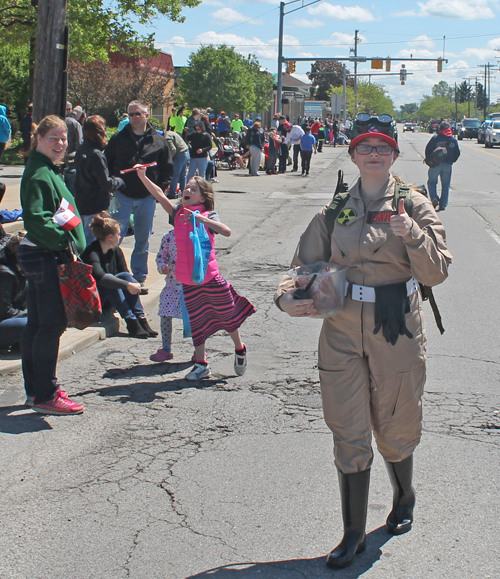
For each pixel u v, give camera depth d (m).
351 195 3.17
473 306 7.76
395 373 3.11
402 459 3.32
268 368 5.87
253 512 3.62
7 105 28.97
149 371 5.83
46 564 3.19
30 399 5.04
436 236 3.04
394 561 3.18
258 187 20.06
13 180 16.45
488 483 3.91
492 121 50.59
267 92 50.56
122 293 6.72
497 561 3.18
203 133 16.77
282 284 3.20
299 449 4.36
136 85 32.03
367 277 3.09
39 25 9.08
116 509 3.66
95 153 7.50
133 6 27.11
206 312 5.53
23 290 6.12
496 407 4.99
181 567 3.16
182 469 4.10
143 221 8.37
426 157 15.09
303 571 3.12
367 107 134.88
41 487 3.89
